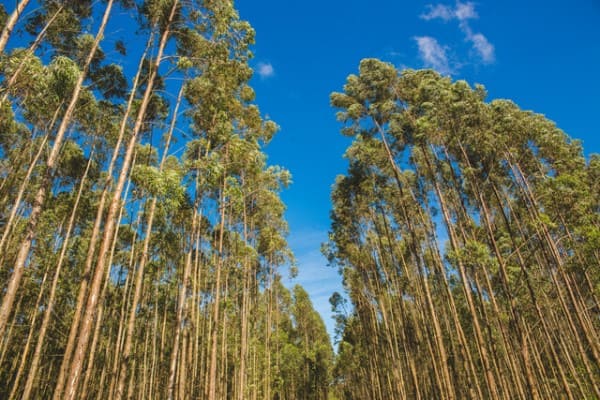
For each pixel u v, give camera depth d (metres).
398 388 21.98
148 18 11.52
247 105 17.47
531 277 17.58
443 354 15.81
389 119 19.41
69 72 9.63
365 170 22.75
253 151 15.70
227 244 21.03
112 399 15.68
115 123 15.21
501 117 17.33
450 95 16.47
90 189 17.56
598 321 20.38
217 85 13.90
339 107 20.73
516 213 20.70
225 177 15.82
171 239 19.59
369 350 30.42
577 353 21.03
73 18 11.94
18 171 14.97
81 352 7.35
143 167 9.89
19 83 10.40
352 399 52.28
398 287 22.22
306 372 48.56
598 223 16.11
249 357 26.38
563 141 18.17
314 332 51.78
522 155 18.22
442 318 25.42
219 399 20.36
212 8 11.84
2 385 18.77
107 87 14.20
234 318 25.08
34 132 14.45
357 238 27.06
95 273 8.12
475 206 20.28
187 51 12.84
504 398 15.81
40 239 16.08
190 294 19.86
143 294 21.28
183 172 12.22
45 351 19.12
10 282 7.80
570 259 17.62
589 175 18.86
